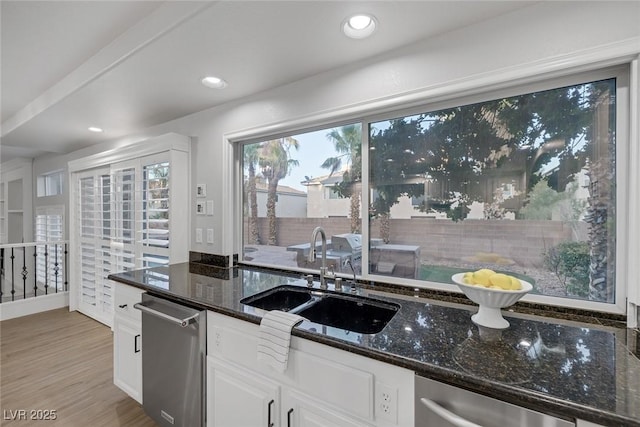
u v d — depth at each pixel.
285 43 1.51
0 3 1.38
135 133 3.05
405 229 1.67
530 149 1.36
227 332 1.36
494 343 1.01
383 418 0.95
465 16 1.31
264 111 2.08
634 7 1.08
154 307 1.67
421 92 1.49
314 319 1.59
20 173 4.94
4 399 1.97
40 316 3.45
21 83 2.24
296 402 1.12
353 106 1.70
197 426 1.46
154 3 1.41
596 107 1.23
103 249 3.14
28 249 4.86
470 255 1.50
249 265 2.31
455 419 0.79
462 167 1.51
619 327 1.14
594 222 1.24
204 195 2.45
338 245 1.93
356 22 1.35
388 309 1.47
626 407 0.68
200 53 1.60
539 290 1.35
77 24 1.55
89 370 2.33
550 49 1.21
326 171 1.98
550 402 0.71
